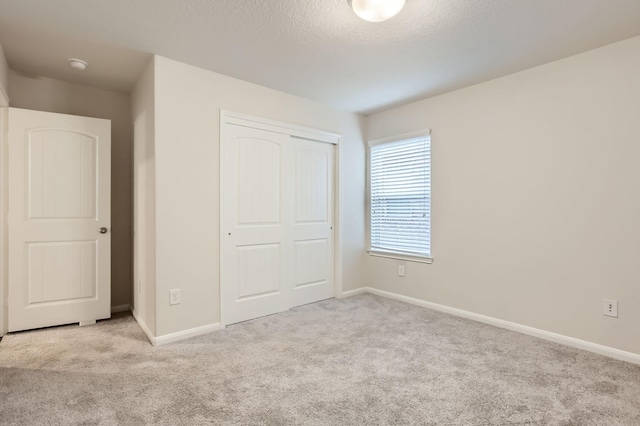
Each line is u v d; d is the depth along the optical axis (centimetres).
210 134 290
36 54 263
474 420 169
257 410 176
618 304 239
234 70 289
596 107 248
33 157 287
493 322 307
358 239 425
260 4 195
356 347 257
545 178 275
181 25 219
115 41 241
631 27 218
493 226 308
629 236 235
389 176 404
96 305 312
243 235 318
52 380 204
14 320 280
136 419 168
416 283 374
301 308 360
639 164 230
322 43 242
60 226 297
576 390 196
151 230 268
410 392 194
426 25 217
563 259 266
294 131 354
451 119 340
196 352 247
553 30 222
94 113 334
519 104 290
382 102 375
